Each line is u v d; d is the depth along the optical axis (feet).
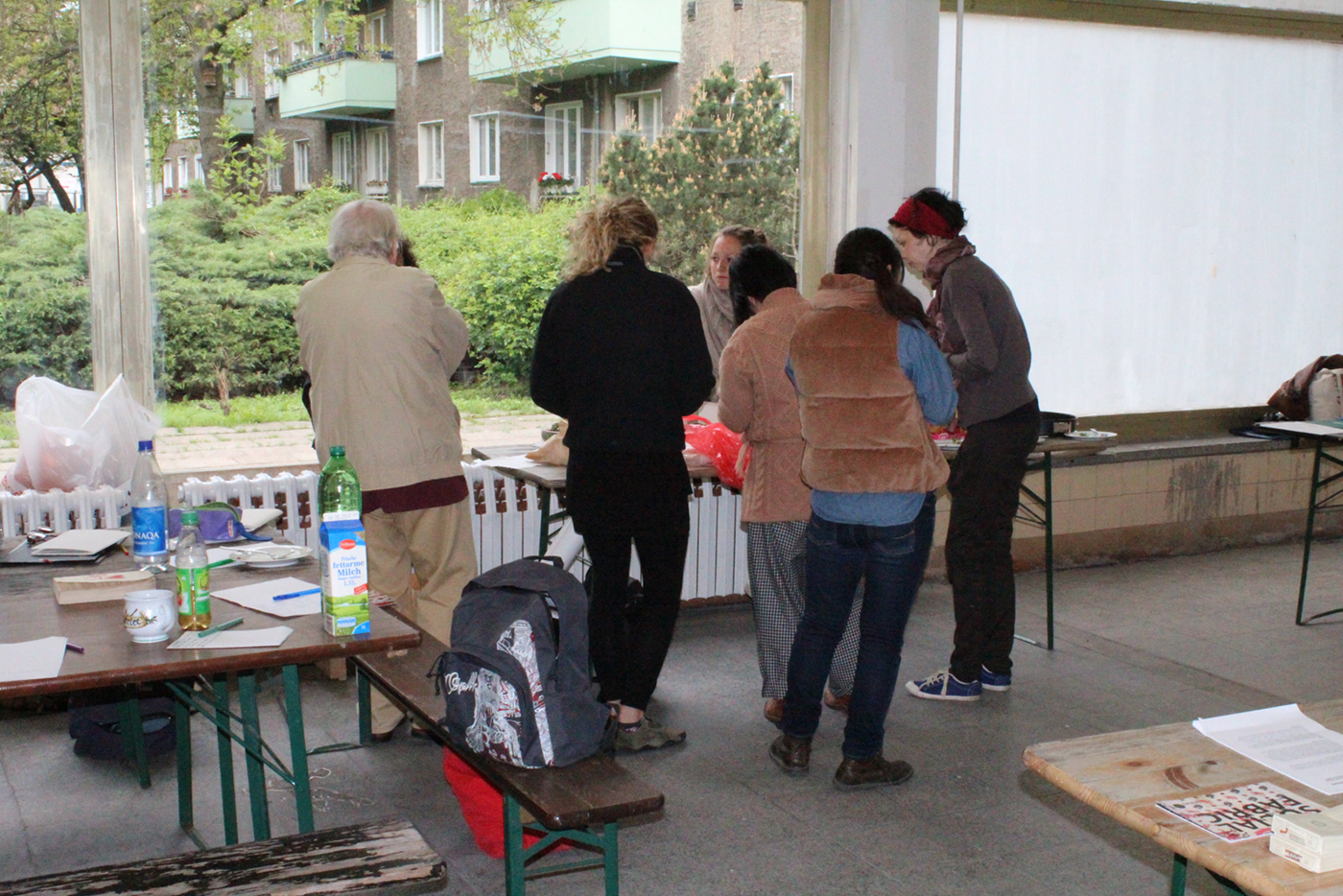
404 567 11.07
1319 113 20.77
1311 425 16.38
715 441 13.05
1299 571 19.11
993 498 12.42
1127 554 19.54
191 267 13.53
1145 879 9.01
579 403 10.29
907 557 9.68
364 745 11.56
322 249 14.30
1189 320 20.17
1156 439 20.11
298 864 6.64
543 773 6.97
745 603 17.03
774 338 10.66
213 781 10.85
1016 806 10.27
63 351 13.07
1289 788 5.01
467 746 7.16
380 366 10.28
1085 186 18.88
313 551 9.11
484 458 14.92
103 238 13.03
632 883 8.86
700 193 16.19
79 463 12.29
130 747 10.90
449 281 14.80
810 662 10.44
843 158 16.65
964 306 11.73
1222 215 20.17
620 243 10.33
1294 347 21.27
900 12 16.26
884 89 16.37
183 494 12.58
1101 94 18.75
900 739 11.82
